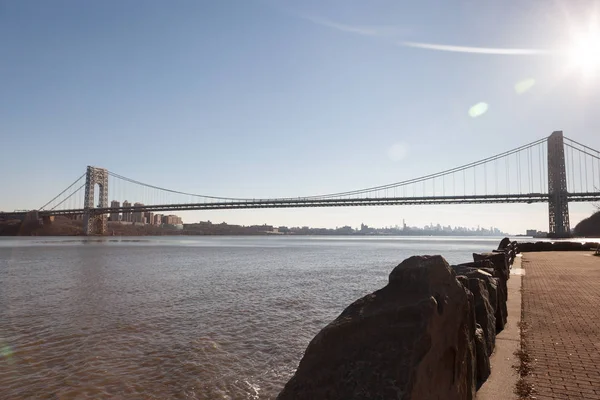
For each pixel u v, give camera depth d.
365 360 2.62
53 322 11.62
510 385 4.32
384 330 2.70
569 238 79.88
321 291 17.88
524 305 8.77
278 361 8.03
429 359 2.59
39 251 56.22
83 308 13.80
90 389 6.67
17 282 21.39
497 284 6.66
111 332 10.42
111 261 37.47
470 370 3.42
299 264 34.25
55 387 6.77
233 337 9.88
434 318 2.70
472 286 5.39
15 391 6.62
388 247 77.31
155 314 12.73
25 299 15.80
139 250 60.03
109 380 7.04
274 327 10.94
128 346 9.12
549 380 4.47
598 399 4.00
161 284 20.48
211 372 7.41
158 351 8.73
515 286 11.32
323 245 89.19
